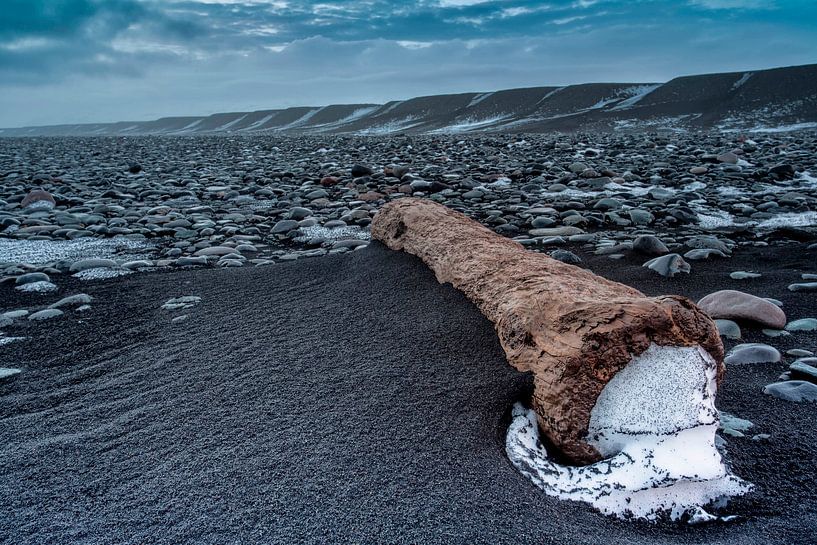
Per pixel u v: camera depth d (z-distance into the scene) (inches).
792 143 661.3
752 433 98.5
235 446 87.7
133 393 108.8
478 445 86.4
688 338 85.0
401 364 109.4
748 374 124.0
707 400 83.8
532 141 742.5
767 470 88.1
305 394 102.2
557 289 103.0
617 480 79.1
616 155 563.8
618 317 85.2
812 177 416.5
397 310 137.3
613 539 71.0
